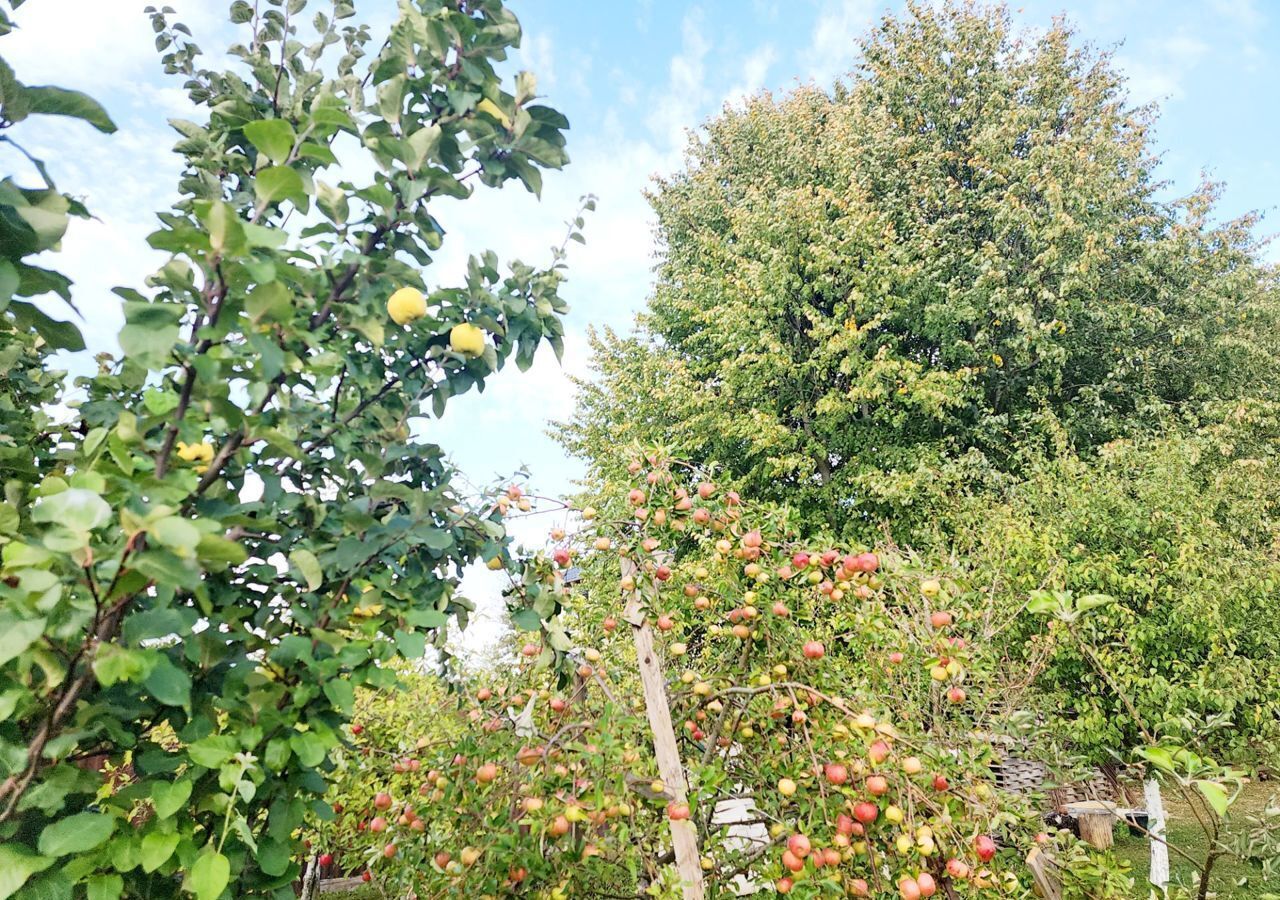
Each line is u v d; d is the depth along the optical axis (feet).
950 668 8.52
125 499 3.71
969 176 41.16
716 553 9.48
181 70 6.38
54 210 3.69
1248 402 30.96
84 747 4.64
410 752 9.87
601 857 8.11
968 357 35.73
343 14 6.80
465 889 7.27
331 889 17.30
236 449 4.45
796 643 9.14
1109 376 35.32
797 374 35.99
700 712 10.01
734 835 8.91
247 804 4.54
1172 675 19.22
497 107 5.33
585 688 9.53
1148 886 8.13
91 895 3.60
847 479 34.91
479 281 5.60
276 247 3.68
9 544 3.21
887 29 42.57
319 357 4.46
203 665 4.47
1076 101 39.78
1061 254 33.06
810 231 35.37
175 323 3.53
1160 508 21.35
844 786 7.56
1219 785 5.73
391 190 5.01
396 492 4.96
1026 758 12.08
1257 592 19.84
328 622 4.95
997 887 7.04
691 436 37.76
